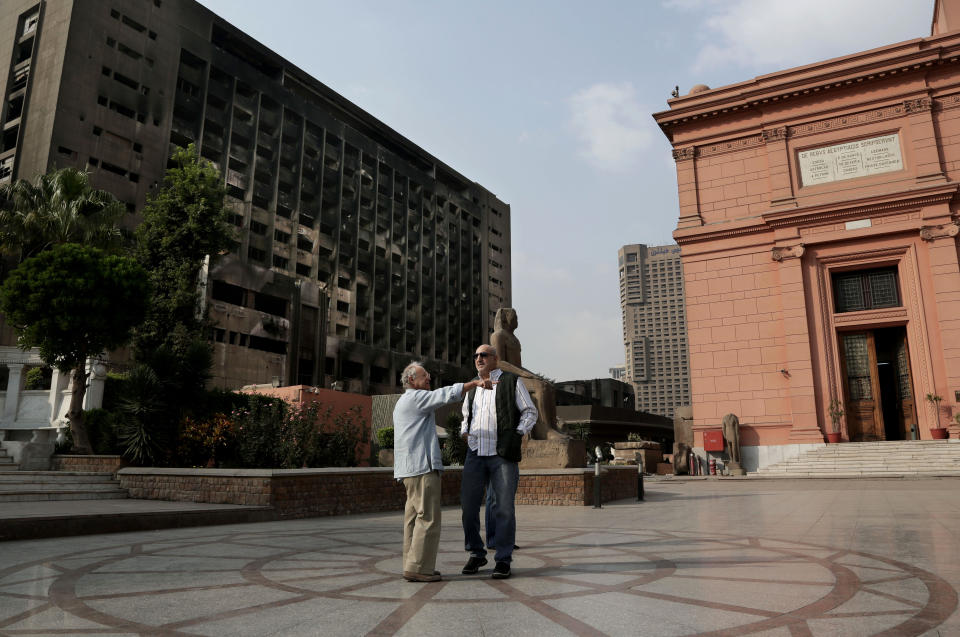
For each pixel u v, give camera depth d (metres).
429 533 3.94
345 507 9.64
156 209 24.95
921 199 26.38
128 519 6.93
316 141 68.69
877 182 27.73
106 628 2.80
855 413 27.83
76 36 48.66
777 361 28.06
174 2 56.03
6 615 3.04
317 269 65.75
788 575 4.02
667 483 22.27
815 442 26.30
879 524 7.24
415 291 80.00
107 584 3.82
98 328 14.70
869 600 3.28
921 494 12.79
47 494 10.37
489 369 4.56
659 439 65.38
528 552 5.21
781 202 29.05
